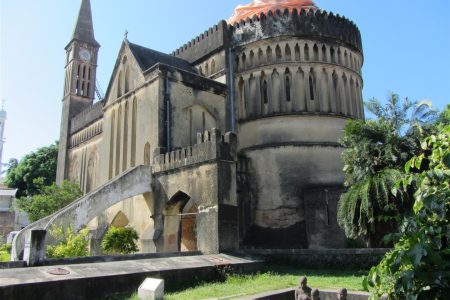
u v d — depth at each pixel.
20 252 20.06
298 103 29.33
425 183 5.45
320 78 29.88
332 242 24.55
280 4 35.91
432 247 4.70
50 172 58.44
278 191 27.80
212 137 21.11
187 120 27.81
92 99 51.06
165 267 15.32
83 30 52.59
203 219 20.83
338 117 29.66
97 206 22.56
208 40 32.88
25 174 58.19
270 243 27.12
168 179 23.88
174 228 24.27
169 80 27.22
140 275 14.07
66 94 50.50
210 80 29.67
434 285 4.83
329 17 31.09
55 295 11.72
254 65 30.59
